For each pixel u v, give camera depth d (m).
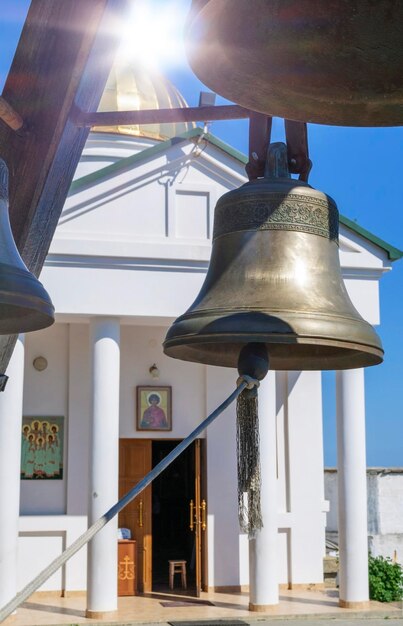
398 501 23.05
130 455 18.19
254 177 4.44
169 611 16.02
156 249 15.95
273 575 16.05
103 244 15.74
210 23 2.92
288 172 4.41
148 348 18.45
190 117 4.16
